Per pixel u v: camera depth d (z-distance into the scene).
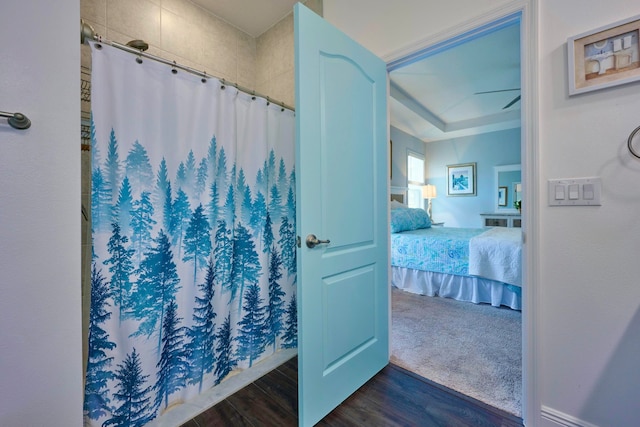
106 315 1.25
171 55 2.05
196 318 1.54
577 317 1.18
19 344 0.89
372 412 1.41
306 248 1.28
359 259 1.58
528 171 1.28
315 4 2.14
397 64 1.76
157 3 1.98
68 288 0.98
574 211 1.18
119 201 1.28
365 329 1.63
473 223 5.83
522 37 1.29
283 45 2.38
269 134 1.95
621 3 1.08
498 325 2.39
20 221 0.89
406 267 3.35
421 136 5.95
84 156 1.58
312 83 1.30
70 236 0.98
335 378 1.43
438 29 1.54
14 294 0.89
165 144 1.42
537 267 1.26
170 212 1.44
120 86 1.28
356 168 1.56
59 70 0.96
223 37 2.37
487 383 1.62
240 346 1.80
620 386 1.10
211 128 1.57
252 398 1.53
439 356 1.92
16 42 0.88
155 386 1.39
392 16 1.72
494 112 4.89
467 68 3.28
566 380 1.21
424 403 1.47
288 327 2.09
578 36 1.15
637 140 1.06
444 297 3.12
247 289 1.83
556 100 1.21
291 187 2.09
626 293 1.08
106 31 1.75
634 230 1.07
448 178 6.10
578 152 1.17
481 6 1.40
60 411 0.96
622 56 1.07
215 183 1.60
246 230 1.81
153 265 1.38
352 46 1.53
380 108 1.73
